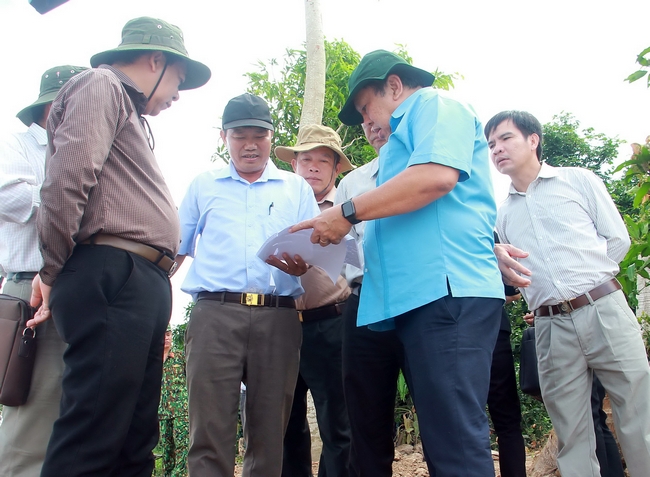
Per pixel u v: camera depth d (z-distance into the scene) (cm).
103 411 172
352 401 242
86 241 184
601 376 271
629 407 260
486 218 197
